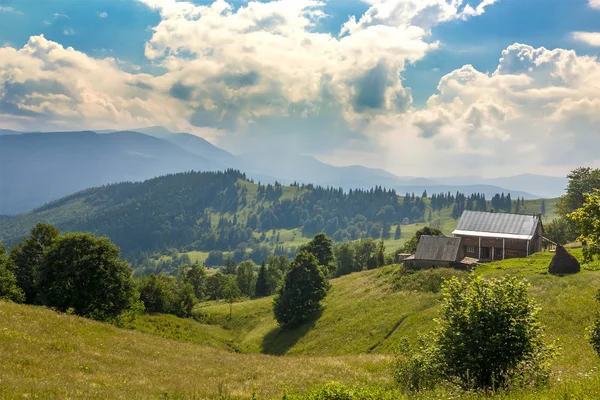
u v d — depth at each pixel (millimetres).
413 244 136875
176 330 84000
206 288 167500
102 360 32844
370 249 177000
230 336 93750
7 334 32469
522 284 19984
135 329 76500
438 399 17719
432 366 21188
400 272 90312
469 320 19188
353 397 17703
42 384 20391
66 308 64312
